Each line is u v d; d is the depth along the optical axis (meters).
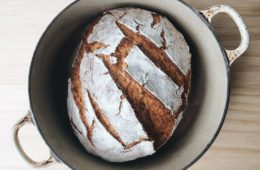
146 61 0.48
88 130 0.49
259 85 0.54
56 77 0.53
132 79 0.48
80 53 0.51
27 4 0.56
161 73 0.48
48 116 0.49
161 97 0.48
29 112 0.47
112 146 0.49
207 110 0.50
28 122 0.47
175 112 0.49
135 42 0.49
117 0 0.50
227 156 0.54
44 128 0.47
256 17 0.54
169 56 0.49
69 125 0.52
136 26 0.49
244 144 0.54
